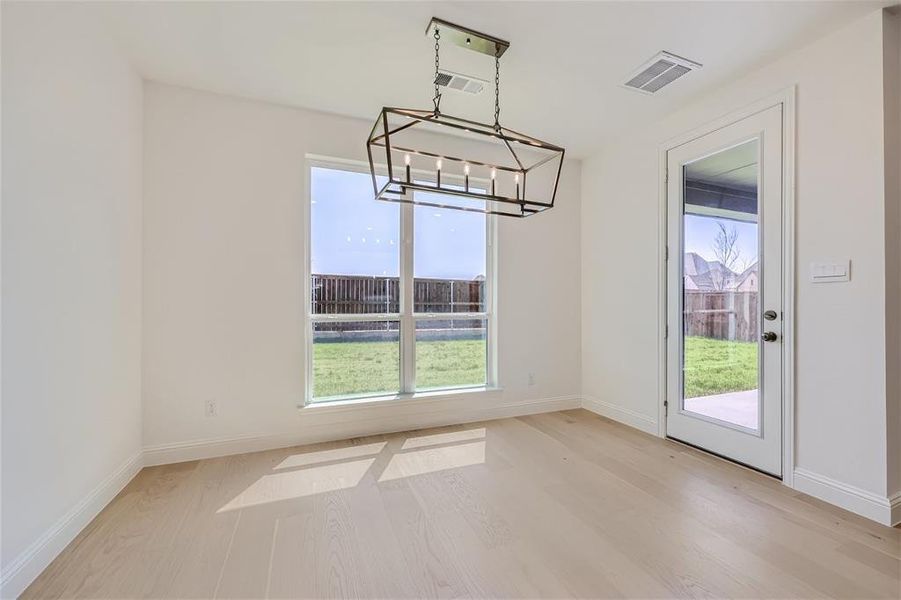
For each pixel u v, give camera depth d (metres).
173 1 1.86
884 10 1.91
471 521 1.94
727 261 2.65
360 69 2.44
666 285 3.10
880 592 1.46
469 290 3.62
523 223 3.74
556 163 3.86
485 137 3.45
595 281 3.79
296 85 2.62
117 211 2.20
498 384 3.63
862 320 1.98
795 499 2.15
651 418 3.23
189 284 2.64
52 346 1.64
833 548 1.72
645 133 3.26
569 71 2.45
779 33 2.08
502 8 1.91
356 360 3.20
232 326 2.75
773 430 2.38
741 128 2.54
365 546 1.74
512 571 1.58
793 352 2.27
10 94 1.42
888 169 1.92
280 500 2.13
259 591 1.47
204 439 2.68
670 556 1.67
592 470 2.52
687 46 2.20
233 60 2.35
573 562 1.63
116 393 2.18
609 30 2.07
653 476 2.43
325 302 3.10
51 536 1.62
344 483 2.34
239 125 2.77
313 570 1.58
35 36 1.55
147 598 1.43
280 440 2.88
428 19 1.99
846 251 2.04
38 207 1.57
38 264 1.56
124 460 2.28
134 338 2.41
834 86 2.08
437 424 3.39
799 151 2.23
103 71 2.04
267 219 2.84
